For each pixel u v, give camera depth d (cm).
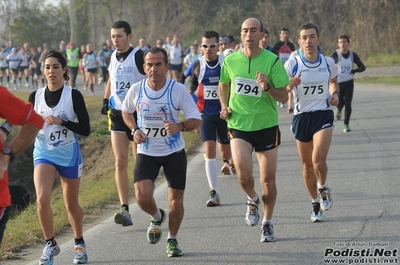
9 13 9419
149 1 7738
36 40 9369
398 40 5856
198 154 2094
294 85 1169
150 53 992
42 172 1000
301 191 1470
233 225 1224
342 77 2255
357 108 2912
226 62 1110
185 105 1006
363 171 1638
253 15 6856
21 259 1094
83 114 1023
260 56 1084
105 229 1265
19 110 718
